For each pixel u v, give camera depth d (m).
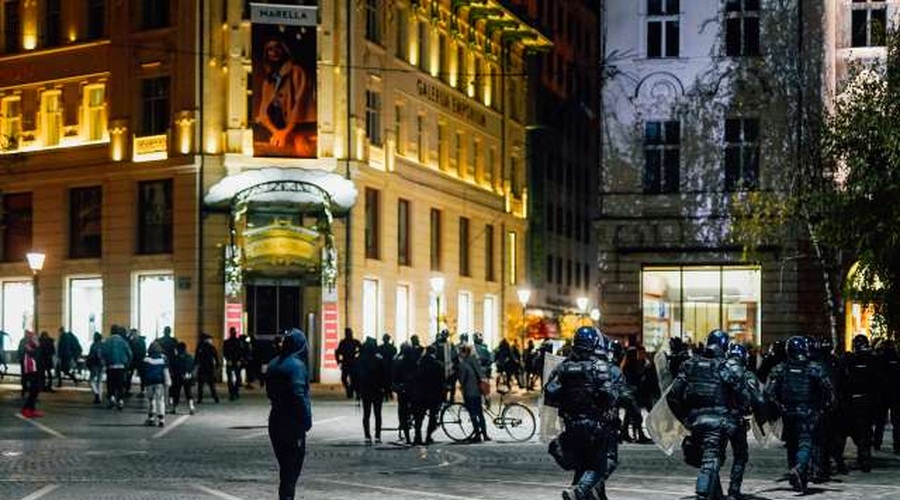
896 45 35.09
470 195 74.44
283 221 57.41
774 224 42.75
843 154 35.91
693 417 17.38
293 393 16.41
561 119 99.06
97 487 20.42
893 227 33.34
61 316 61.44
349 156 58.66
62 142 61.81
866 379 23.62
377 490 20.38
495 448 29.02
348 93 58.84
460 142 74.00
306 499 19.12
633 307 47.03
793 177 43.81
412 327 66.12
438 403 29.80
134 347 45.88
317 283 58.03
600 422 15.62
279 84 56.88
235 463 24.59
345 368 47.50
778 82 46.12
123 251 59.31
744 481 22.05
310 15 57.34
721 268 46.47
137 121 59.22
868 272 34.31
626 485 21.25
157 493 19.59
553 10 97.50
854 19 46.56
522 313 74.25
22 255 63.31
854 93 36.97
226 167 57.03
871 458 26.97
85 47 61.06
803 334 45.06
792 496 19.83
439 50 71.19
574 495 15.14
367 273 60.72
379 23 63.00
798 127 45.62
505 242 80.06
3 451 27.00
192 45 57.56
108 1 60.38
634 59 47.38
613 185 47.41
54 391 49.56
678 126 47.09
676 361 30.73
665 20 47.38
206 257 57.16
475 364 31.06
